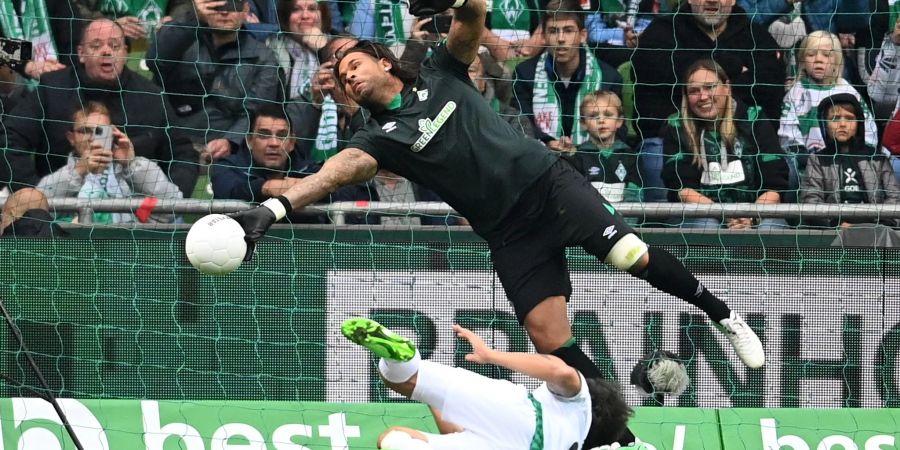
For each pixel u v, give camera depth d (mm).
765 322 22453
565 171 17625
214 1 26016
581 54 26141
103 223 24172
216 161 25750
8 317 20391
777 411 22438
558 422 15625
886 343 22438
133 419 22250
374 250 22531
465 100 17297
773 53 26328
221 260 15734
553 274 17828
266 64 26281
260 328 22500
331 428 22406
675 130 25656
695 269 22484
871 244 23453
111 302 22375
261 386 22547
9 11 26297
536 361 15406
